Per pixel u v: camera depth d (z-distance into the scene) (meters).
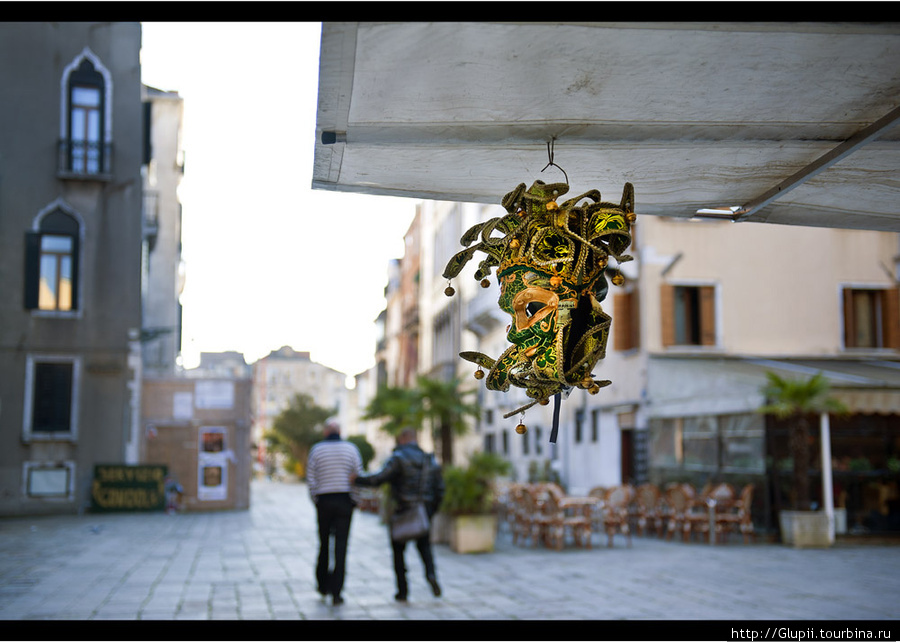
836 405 15.27
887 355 20.45
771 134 3.27
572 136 3.23
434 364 38.34
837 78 2.86
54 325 25.98
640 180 3.75
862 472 16.84
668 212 4.16
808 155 3.48
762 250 20.44
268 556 14.12
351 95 2.88
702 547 15.34
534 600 9.54
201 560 13.53
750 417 16.83
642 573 11.77
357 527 20.55
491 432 31.78
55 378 25.92
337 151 3.34
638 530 17.95
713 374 17.64
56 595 9.91
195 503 28.39
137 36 27.52
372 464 51.28
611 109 3.05
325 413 63.03
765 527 16.20
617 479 21.50
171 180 40.16
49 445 25.59
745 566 12.51
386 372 60.78
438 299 37.72
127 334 26.55
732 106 3.06
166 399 28.86
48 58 26.58
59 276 26.28
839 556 13.76
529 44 2.60
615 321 21.28
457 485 14.73
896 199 3.92
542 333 2.95
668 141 3.28
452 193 3.84
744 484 16.92
